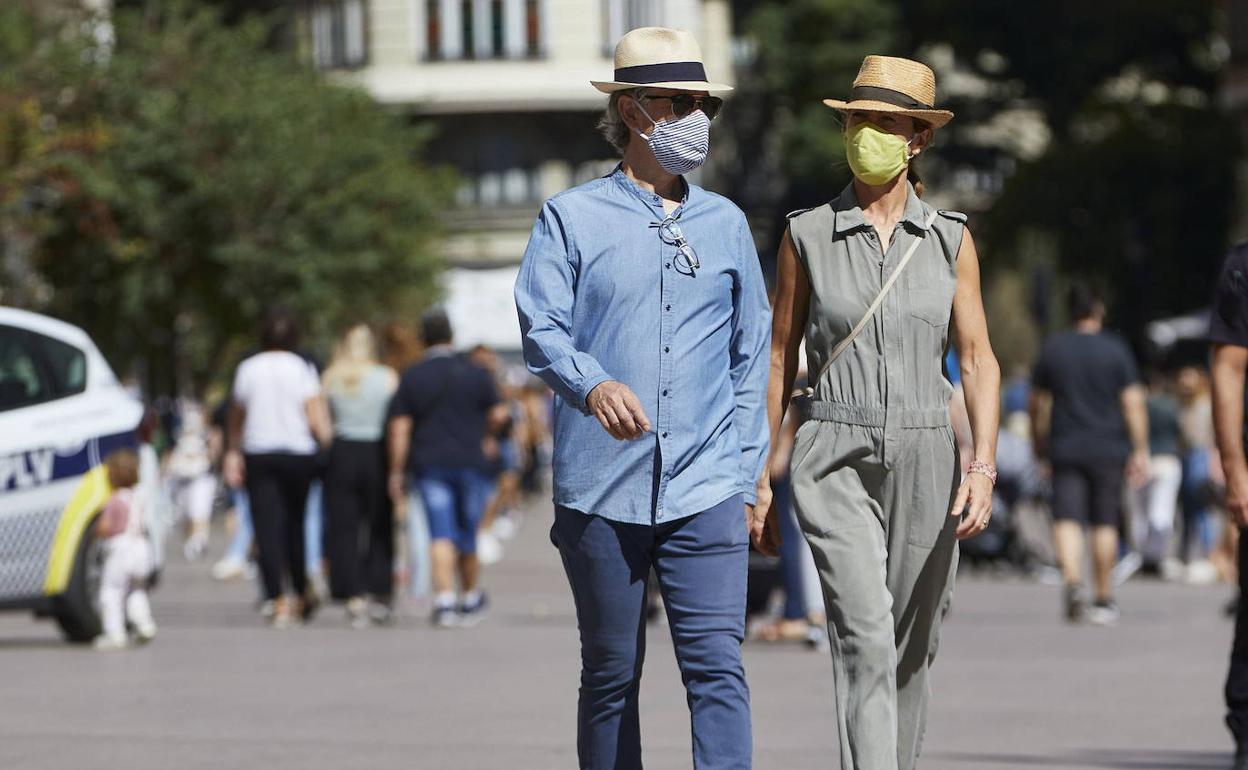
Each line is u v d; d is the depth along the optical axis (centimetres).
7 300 6725
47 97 7275
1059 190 12138
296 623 3703
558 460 1452
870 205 1528
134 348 8544
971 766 2038
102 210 7525
